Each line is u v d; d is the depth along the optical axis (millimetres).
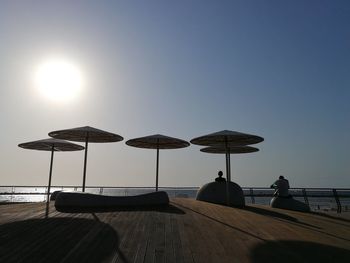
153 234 5988
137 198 10305
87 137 12172
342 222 9547
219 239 5812
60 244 5129
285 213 10852
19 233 5824
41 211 8656
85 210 8977
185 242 5496
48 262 4262
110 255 4617
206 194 13555
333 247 5660
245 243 5602
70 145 14609
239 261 4566
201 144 13773
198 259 4586
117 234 5891
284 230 7070
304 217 10078
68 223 6828
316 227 7984
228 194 12648
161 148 14539
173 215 8281
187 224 7082
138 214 8289
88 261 4328
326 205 17672
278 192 13531
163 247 5133
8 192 16609
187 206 10484
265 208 12547
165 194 10781
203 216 8344
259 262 4559
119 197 10125
